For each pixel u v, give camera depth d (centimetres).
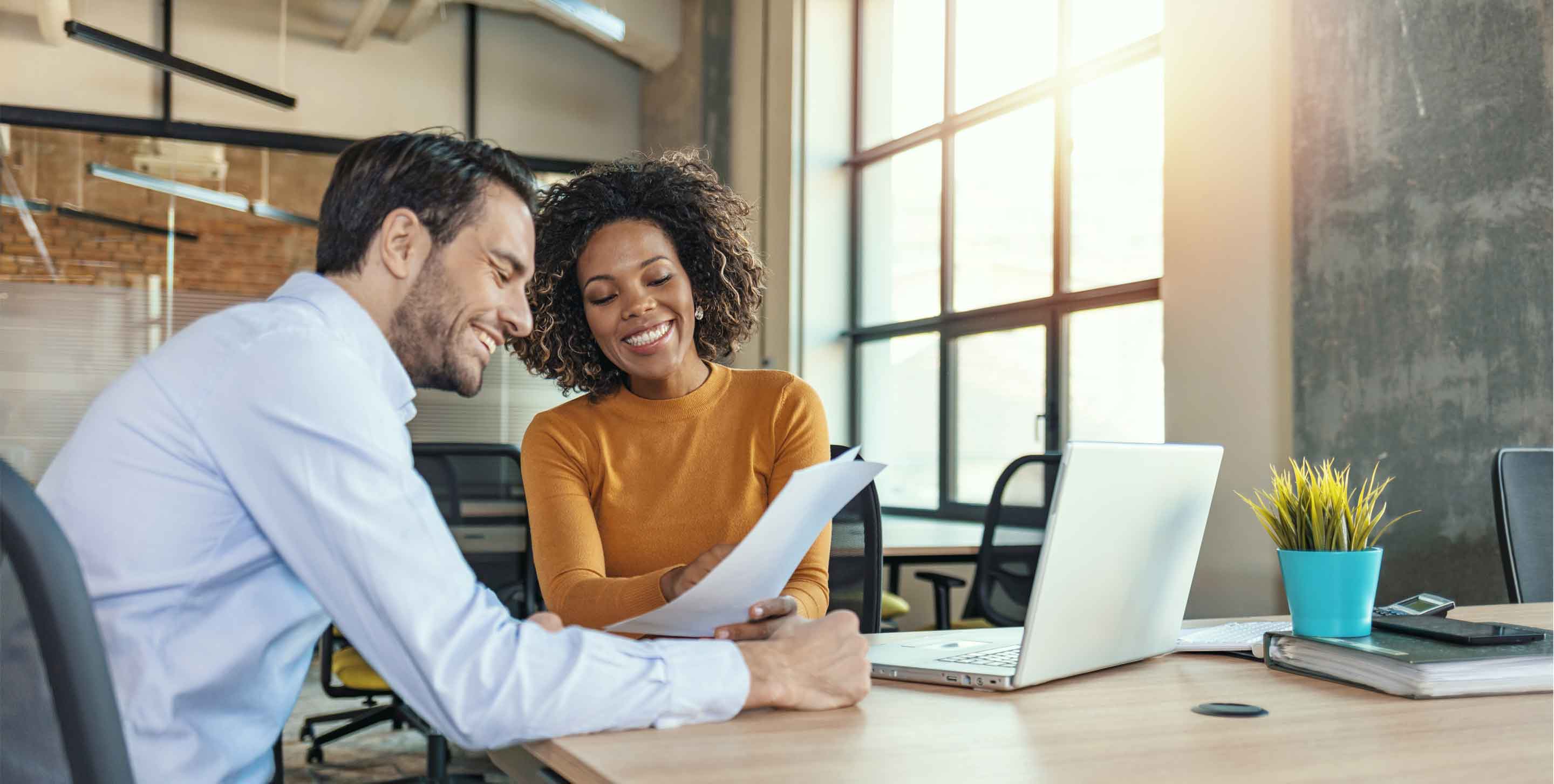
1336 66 297
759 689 97
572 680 89
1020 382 456
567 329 176
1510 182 257
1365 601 120
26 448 603
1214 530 329
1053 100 445
